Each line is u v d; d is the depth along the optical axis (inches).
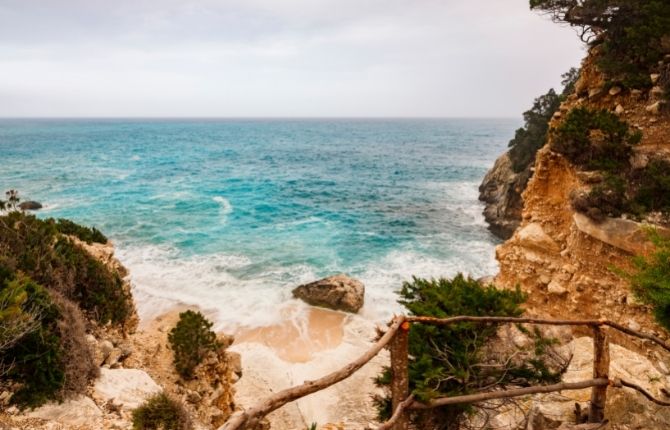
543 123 1635.1
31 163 3373.5
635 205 529.7
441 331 303.9
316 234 1565.0
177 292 1049.5
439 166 3560.5
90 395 348.8
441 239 1519.4
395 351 158.6
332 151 4990.2
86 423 313.4
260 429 505.0
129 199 2100.1
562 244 647.1
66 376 337.4
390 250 1386.6
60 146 5029.5
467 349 293.1
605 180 560.7
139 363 483.8
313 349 821.9
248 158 4192.9
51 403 318.3
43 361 325.4
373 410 587.8
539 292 665.0
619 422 239.8
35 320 346.6
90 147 4995.1
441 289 364.5
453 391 270.4
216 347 550.0
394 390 161.6
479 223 1739.7
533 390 187.6
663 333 478.6
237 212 1892.2
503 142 6318.9
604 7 622.5
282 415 597.0
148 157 4062.5
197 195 2261.3
